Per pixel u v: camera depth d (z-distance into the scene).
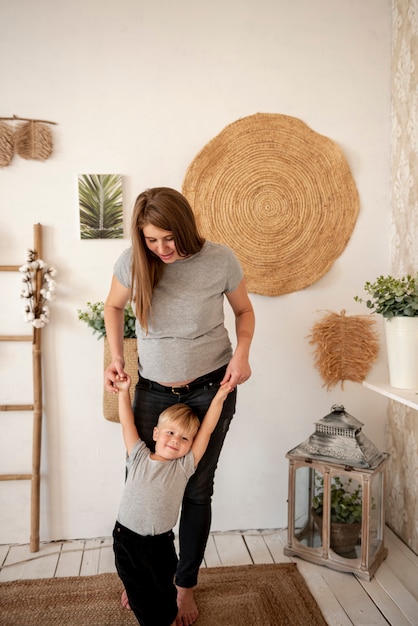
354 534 2.07
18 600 1.87
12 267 2.21
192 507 1.81
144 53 2.26
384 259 2.44
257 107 2.33
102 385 2.31
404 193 2.29
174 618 1.65
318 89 2.36
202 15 2.28
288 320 2.40
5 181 2.21
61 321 2.28
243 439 2.41
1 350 2.25
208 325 1.73
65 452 2.31
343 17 2.35
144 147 2.28
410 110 2.22
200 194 2.30
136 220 1.57
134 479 1.70
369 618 1.79
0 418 2.26
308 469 2.14
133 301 1.74
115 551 1.69
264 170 2.33
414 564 2.13
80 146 2.24
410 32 2.20
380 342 2.45
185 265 1.68
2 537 2.29
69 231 2.26
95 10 2.22
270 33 2.32
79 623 1.76
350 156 2.39
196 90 2.29
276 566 2.09
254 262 2.35
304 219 2.36
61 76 2.22
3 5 2.18
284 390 2.42
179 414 1.71
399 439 2.37
